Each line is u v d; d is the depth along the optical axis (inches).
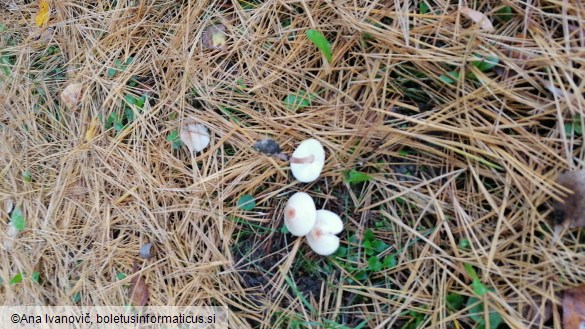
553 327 10.7
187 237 13.0
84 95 14.6
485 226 11.4
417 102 12.2
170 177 13.4
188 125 13.4
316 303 12.3
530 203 10.9
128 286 13.1
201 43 13.9
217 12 14.0
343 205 12.4
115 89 14.3
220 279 12.7
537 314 10.7
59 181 14.2
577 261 10.7
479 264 11.1
